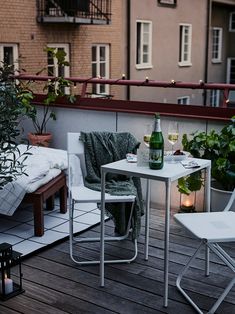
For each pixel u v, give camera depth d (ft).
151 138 9.09
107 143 11.66
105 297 9.28
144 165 9.36
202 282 9.87
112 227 12.88
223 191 12.69
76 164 11.43
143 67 40.19
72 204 10.68
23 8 28.81
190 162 9.71
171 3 42.75
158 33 41.73
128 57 38.32
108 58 36.32
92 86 34.47
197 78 48.24
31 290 9.49
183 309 8.87
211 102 48.32
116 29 36.58
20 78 17.44
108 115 15.48
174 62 44.50
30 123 17.30
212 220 9.16
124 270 10.39
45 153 14.08
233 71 54.54
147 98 40.22
